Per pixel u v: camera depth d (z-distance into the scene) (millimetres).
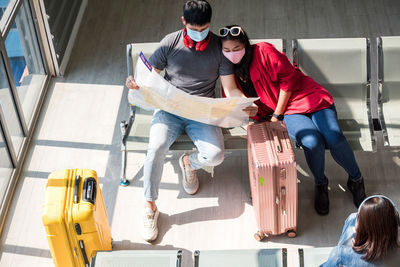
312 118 3914
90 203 3371
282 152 3549
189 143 4012
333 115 3887
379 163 4395
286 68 3746
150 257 3244
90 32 5844
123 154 4344
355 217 2811
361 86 4180
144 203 4219
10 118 4410
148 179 3822
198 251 3205
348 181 4098
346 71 4172
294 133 3861
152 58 3820
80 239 3428
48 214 3330
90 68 5430
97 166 4520
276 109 3889
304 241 3896
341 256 2756
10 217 4184
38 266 3869
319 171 3883
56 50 5270
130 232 4027
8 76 4328
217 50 3699
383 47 4145
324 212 4016
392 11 5867
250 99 3648
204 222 4059
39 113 4996
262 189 3592
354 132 4039
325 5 6000
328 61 4164
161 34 5785
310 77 4129
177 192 4270
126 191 4309
